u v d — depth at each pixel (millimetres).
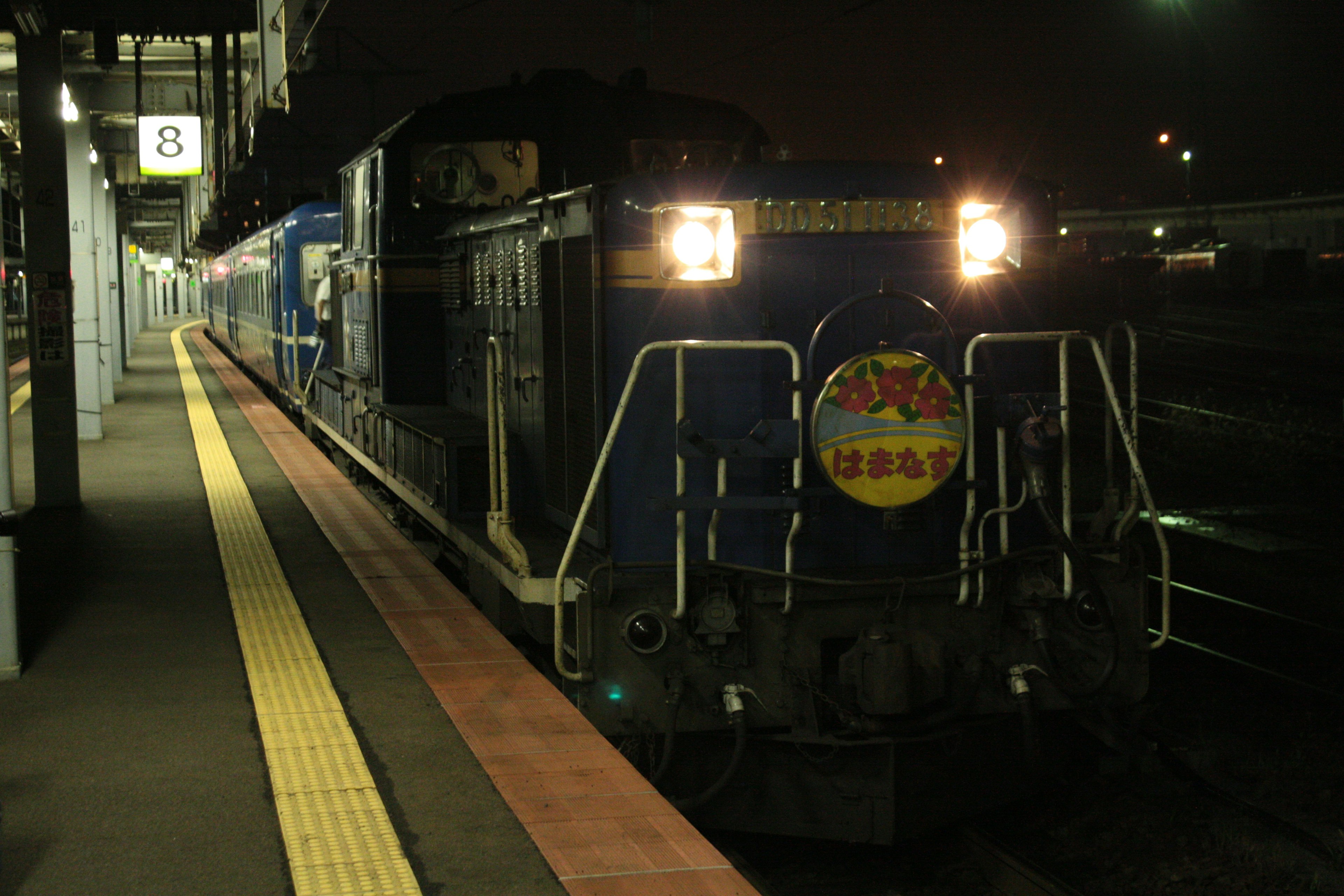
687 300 5094
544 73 7840
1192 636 7891
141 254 44375
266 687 5469
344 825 3984
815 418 4727
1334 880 4641
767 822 4969
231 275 29938
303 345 16531
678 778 4984
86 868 3684
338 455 13031
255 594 7316
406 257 8547
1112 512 5398
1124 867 4879
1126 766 5594
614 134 7598
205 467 13031
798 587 4871
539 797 4215
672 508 4781
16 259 38031
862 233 5078
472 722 4973
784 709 4902
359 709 5160
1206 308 43156
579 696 4840
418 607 6973
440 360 8758
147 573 7938
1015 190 5219
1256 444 15438
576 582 4992
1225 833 5008
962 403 4832
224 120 15727
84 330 15094
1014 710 5016
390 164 8305
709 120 7793
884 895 4816
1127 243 72500
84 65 14141
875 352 4742
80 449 14484
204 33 12789
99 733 4879
